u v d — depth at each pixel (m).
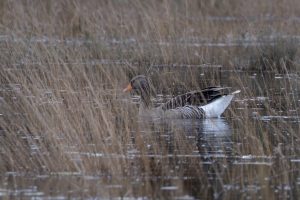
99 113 15.18
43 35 26.73
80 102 15.84
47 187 11.46
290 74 22.47
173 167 12.62
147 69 22.00
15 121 15.30
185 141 14.60
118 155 13.02
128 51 24.73
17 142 13.52
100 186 11.49
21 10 27.11
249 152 13.76
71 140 13.54
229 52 25.78
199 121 17.11
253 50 25.59
